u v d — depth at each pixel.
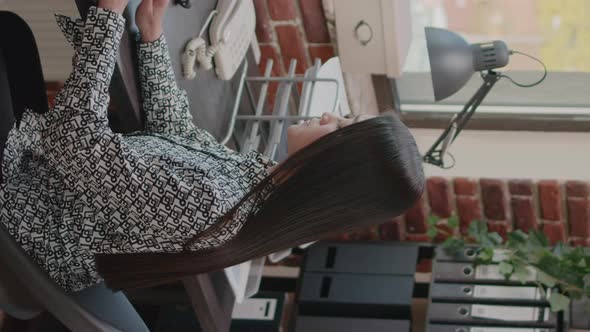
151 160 1.82
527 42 3.50
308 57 3.58
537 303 3.60
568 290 3.62
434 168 3.79
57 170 1.83
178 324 3.62
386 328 3.57
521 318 3.57
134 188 1.77
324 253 3.80
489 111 3.72
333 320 3.61
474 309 3.60
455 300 3.64
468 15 3.48
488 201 3.79
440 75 3.10
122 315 2.01
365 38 3.25
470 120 3.74
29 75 2.01
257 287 2.91
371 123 1.69
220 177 1.84
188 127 2.10
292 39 3.52
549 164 3.71
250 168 1.90
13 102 1.99
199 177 1.81
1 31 1.98
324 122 1.95
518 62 3.56
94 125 1.76
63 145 1.76
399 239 3.95
